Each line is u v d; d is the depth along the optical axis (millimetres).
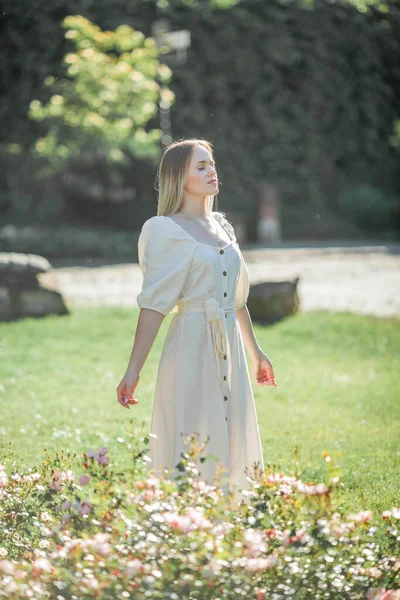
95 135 23891
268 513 3652
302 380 9711
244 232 31203
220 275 4160
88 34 24125
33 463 6066
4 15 25453
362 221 36000
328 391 9109
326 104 30375
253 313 13805
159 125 28734
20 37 25547
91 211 34031
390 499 5312
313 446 6809
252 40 28906
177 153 4238
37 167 29688
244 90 29312
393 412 8141
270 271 22000
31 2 25500
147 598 3033
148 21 27641
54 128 24125
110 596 3049
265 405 8422
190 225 4191
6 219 31094
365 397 8797
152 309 4047
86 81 23500
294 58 29312
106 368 10367
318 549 3441
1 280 13945
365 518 3701
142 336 4047
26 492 4266
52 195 32219
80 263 24391
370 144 31781
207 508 3566
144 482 3652
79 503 3768
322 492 3725
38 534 4090
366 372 10258
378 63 30875
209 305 4098
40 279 14234
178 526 3303
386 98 31453
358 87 30812
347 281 19859
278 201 32531
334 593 3361
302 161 30734
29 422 7562
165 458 4188
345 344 12039
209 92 29031
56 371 10133
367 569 3564
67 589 3086
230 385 4191
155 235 4129
